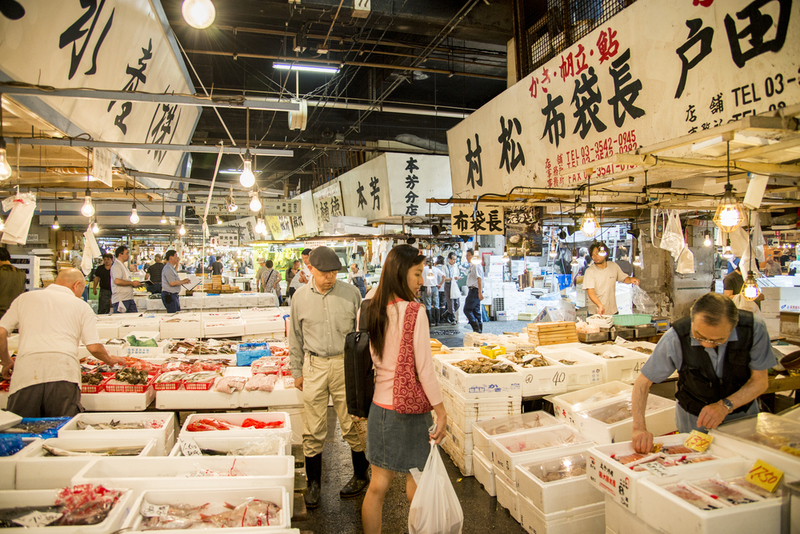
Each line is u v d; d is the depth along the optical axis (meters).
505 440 3.36
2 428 2.84
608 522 2.35
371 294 2.93
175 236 18.02
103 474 2.43
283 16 6.73
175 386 3.65
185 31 7.84
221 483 2.27
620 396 3.70
